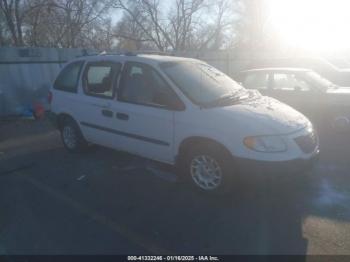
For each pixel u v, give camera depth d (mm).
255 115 4199
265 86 8227
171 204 4242
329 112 7484
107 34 30141
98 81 5559
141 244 3432
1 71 10055
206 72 5242
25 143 7277
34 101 10961
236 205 4180
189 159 4512
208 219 3869
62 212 4090
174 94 4539
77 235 3602
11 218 3967
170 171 5305
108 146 5582
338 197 4328
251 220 3828
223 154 4168
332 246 3328
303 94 7660
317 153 4426
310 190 4547
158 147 4762
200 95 4570
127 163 5730
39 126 9031
